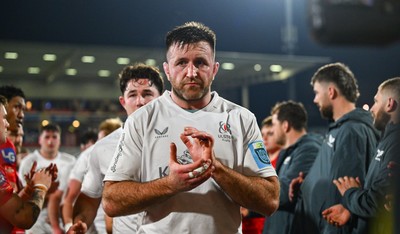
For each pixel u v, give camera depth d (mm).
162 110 1872
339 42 745
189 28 1833
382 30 730
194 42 1790
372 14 727
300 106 3879
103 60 12086
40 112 12641
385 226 2264
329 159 2836
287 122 3811
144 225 1822
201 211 1760
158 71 2818
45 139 5336
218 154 1793
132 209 1722
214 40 1868
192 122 1825
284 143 3947
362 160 2674
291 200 3199
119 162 1826
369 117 2805
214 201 1777
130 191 1713
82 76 14219
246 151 1856
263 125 4672
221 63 12383
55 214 4703
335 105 2980
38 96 14242
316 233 2910
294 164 3375
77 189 3838
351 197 2484
